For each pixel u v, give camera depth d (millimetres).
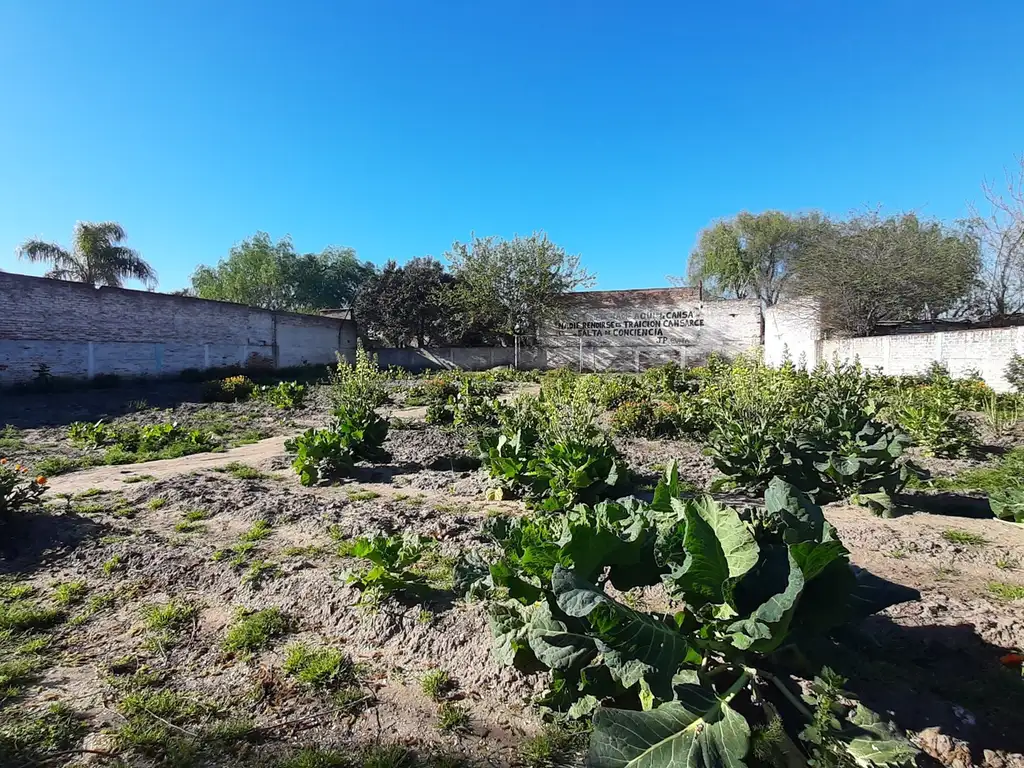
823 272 23703
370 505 6035
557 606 2473
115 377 22250
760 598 2344
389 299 40406
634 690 2383
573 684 2428
